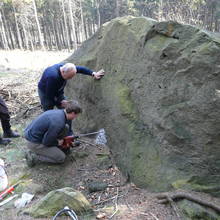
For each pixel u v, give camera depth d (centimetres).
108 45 455
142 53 375
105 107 446
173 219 284
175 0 1981
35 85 818
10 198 347
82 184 379
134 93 394
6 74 1118
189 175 314
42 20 3678
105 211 310
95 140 467
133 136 387
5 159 446
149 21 380
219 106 289
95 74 456
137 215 296
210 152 301
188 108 313
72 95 535
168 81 336
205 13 1966
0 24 3253
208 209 286
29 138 404
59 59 1972
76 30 3922
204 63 297
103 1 3450
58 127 384
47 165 416
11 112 629
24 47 3594
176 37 334
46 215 299
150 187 345
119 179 384
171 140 331
